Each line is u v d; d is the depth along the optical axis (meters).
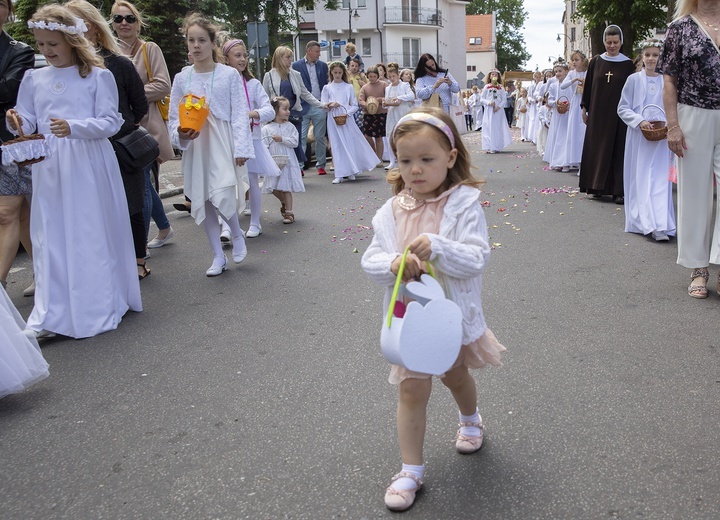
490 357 2.81
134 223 6.12
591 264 6.00
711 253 4.94
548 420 3.29
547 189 10.27
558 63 13.95
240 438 3.29
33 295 5.92
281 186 8.16
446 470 2.92
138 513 2.76
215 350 4.43
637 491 2.71
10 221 5.46
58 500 2.88
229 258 6.85
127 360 4.35
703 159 4.90
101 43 5.49
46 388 4.00
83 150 4.81
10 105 5.59
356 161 12.34
